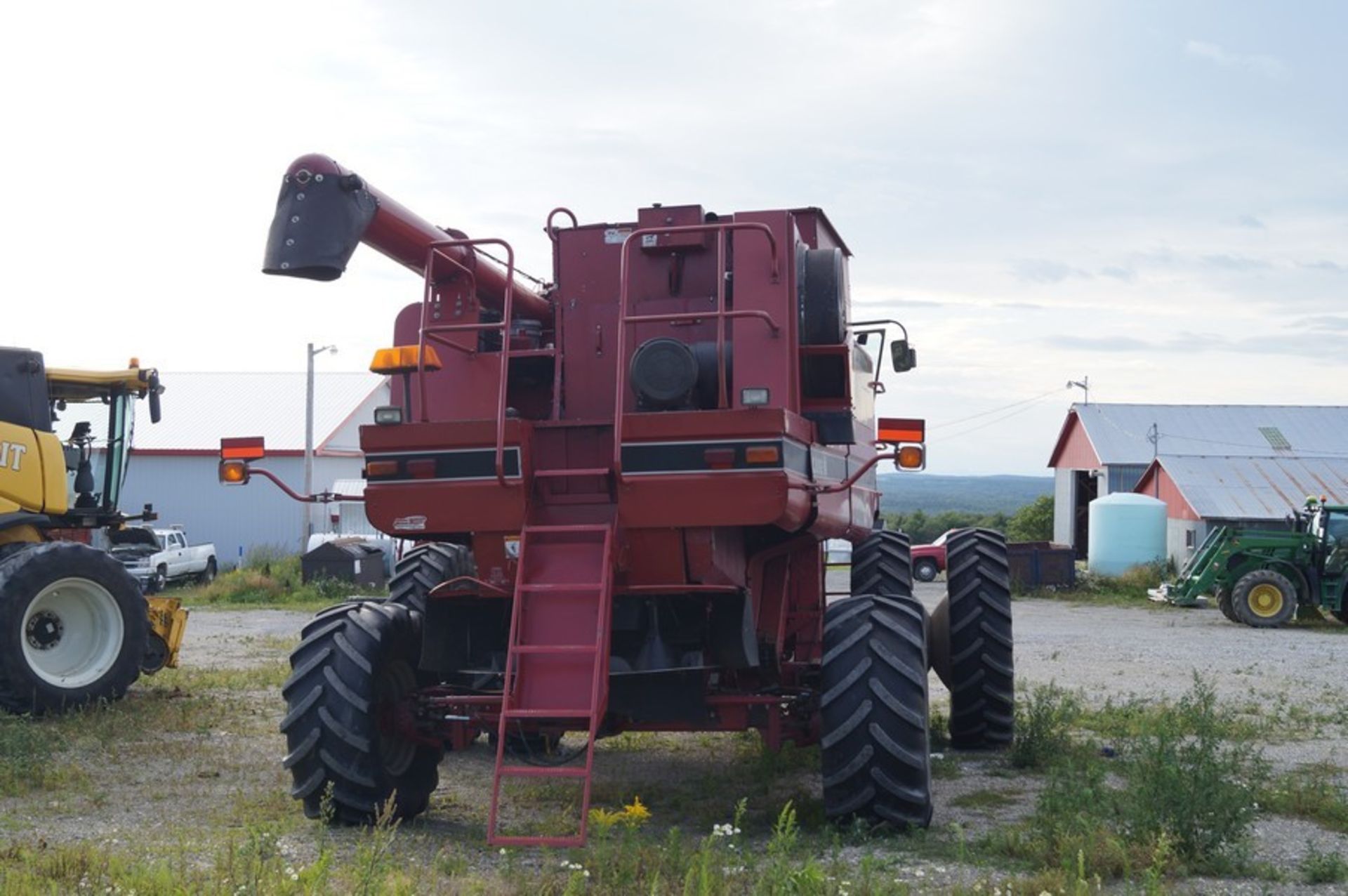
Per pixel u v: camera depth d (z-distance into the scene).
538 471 6.64
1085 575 34.28
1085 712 10.83
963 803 7.48
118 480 13.35
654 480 6.38
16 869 5.79
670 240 7.29
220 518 39.53
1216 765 6.42
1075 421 49.38
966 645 9.34
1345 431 45.53
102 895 5.20
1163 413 47.72
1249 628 23.47
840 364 7.19
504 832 6.75
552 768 5.88
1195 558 27.73
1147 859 5.86
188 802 7.46
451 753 9.29
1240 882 5.76
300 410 41.28
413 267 7.29
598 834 6.04
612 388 7.32
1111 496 37.31
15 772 8.05
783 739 6.80
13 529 11.70
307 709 6.67
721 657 6.67
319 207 6.55
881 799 6.36
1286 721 10.83
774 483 6.30
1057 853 5.97
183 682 12.84
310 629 7.01
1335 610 24.23
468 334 7.36
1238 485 37.53
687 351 6.59
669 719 6.58
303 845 6.39
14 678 10.38
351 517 39.88
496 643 6.99
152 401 13.30
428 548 9.52
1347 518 24.41
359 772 6.64
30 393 11.78
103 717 10.45
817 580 8.60
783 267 6.84
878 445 9.53
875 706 6.36
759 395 6.30
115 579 11.07
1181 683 13.98
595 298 7.42
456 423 6.61
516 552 6.64
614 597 6.67
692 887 5.26
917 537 67.88
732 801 7.54
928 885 5.56
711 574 6.50
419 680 7.37
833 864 5.72
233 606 26.91
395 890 5.35
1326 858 5.96
